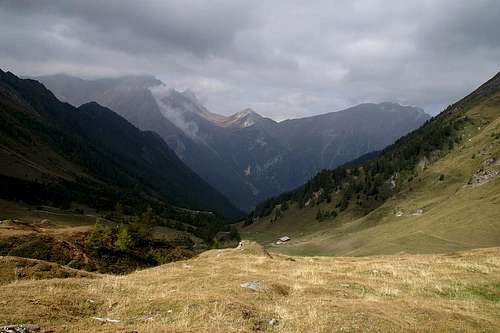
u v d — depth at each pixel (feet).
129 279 97.25
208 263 135.85
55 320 54.65
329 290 89.56
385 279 111.65
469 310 79.41
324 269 130.41
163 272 112.06
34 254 223.71
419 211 655.76
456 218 418.31
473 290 99.81
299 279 104.68
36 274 99.76
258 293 79.51
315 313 65.36
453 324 67.00
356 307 69.92
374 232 553.23
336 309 68.33
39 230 274.77
